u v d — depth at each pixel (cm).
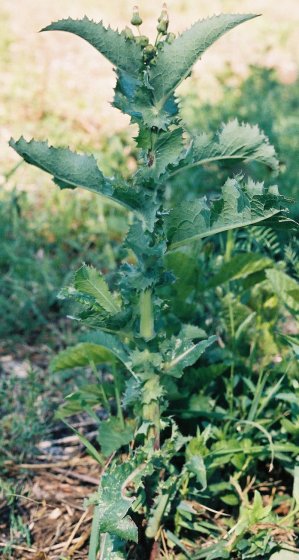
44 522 135
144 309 112
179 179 233
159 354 113
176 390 129
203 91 350
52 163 107
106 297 113
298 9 550
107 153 262
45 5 502
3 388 156
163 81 104
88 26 104
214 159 109
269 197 102
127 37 104
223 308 147
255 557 121
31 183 255
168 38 104
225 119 277
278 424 139
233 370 140
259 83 344
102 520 106
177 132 105
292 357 133
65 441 153
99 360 138
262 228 151
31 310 198
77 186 109
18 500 139
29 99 321
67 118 304
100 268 210
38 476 144
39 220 230
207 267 158
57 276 206
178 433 118
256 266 141
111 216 225
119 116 308
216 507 133
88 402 141
